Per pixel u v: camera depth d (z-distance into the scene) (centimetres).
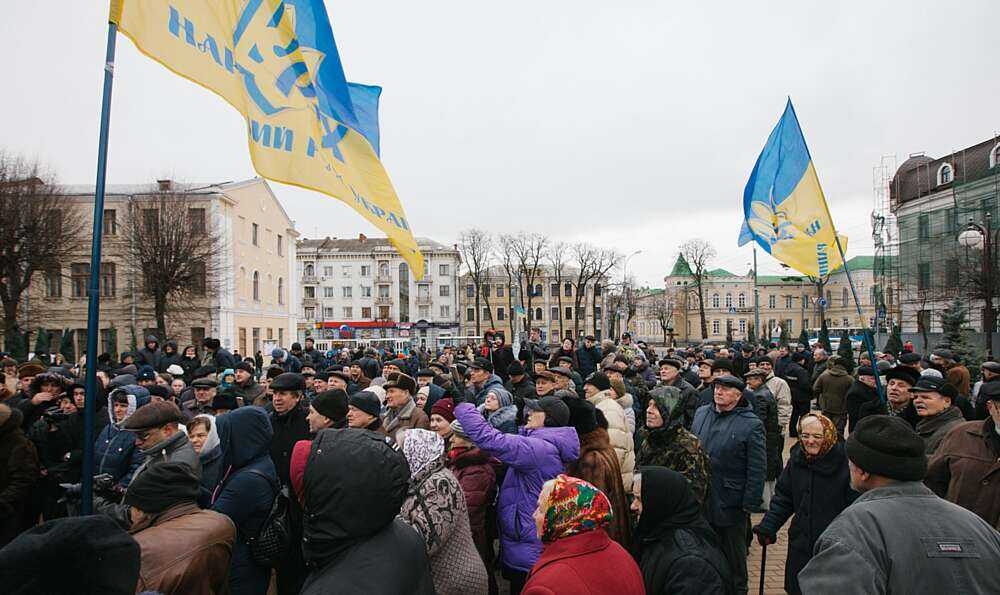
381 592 179
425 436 329
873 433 243
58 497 517
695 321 9250
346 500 185
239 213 3772
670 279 9512
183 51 374
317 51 474
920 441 240
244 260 3850
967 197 3416
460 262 8444
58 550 147
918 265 3878
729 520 484
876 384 689
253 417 388
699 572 270
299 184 443
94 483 380
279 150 434
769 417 699
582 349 1416
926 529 221
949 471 418
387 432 571
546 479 392
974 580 211
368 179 506
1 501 440
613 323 7275
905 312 4038
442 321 8075
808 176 758
